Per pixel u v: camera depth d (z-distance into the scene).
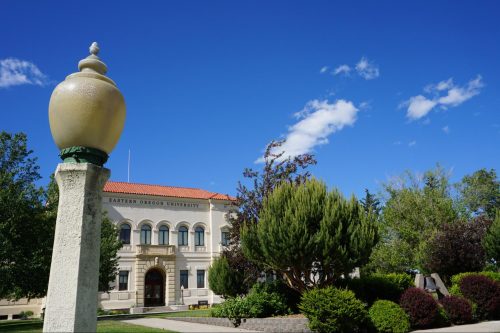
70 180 5.29
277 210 17.12
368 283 18.53
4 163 22.41
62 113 5.33
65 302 4.91
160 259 42.34
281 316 17.09
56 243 5.11
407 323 15.02
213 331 15.37
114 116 5.50
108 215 40.97
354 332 14.63
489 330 14.61
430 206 34.91
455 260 23.98
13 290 23.22
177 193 45.91
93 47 5.93
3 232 20.70
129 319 23.17
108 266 28.92
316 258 16.30
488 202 50.16
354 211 17.12
